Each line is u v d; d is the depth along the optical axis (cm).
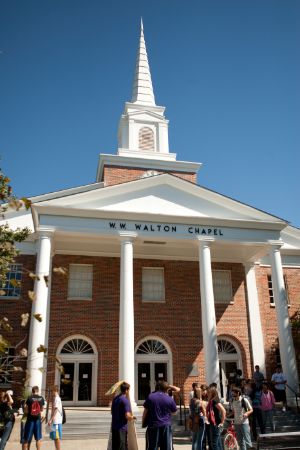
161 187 2392
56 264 2547
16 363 2191
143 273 2670
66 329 2441
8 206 612
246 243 2384
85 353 2433
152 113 3434
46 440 1650
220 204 2416
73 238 2317
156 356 2517
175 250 2716
